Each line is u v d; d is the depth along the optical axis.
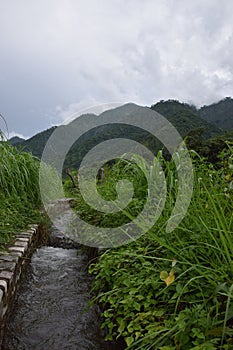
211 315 1.61
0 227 3.40
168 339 1.55
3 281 2.32
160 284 1.98
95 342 2.34
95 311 2.75
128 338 1.63
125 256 2.56
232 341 1.42
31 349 2.25
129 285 2.05
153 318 1.78
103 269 2.43
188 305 1.83
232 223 1.96
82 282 3.42
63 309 2.81
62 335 2.42
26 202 4.69
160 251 2.38
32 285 3.25
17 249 3.10
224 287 1.47
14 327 2.48
